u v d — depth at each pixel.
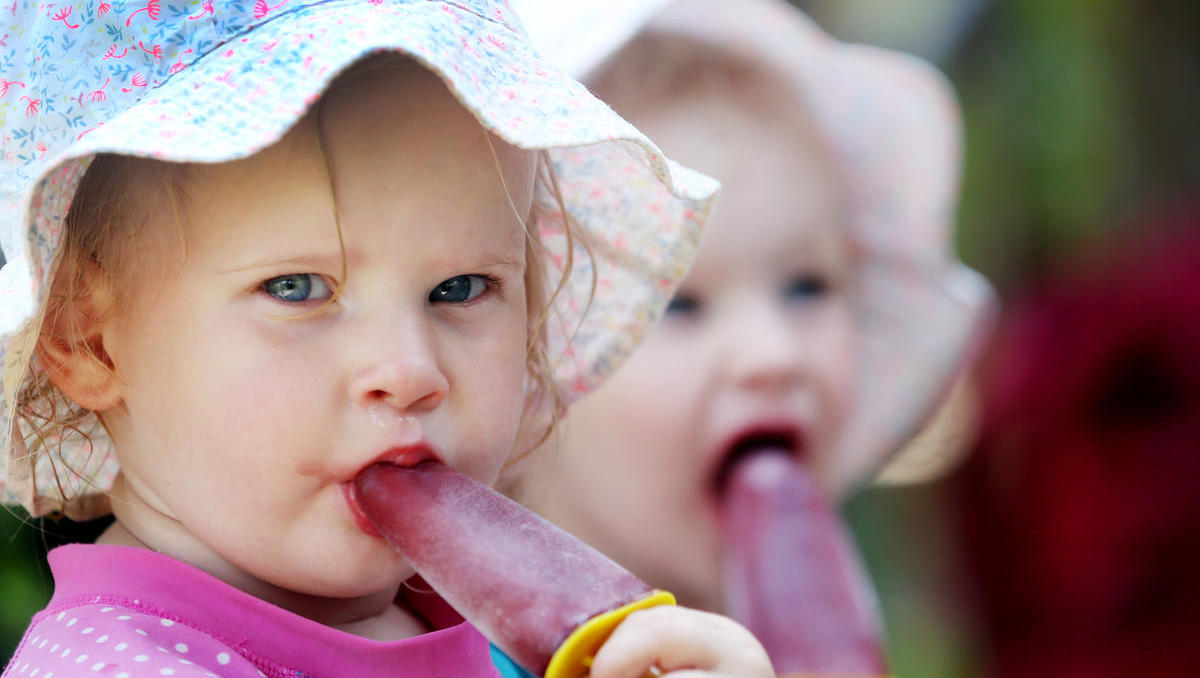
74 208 2.33
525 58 2.42
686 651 1.94
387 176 2.27
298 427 2.24
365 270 2.27
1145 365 5.39
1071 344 5.55
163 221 2.28
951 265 5.27
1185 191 7.00
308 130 2.24
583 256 3.11
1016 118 7.22
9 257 2.38
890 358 5.21
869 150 5.07
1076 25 7.21
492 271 2.40
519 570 2.06
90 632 2.20
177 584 2.29
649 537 4.47
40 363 2.43
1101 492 5.41
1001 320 5.94
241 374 2.24
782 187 4.62
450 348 2.36
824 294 4.79
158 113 2.11
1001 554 5.65
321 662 2.31
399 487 2.23
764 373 4.48
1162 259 5.67
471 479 2.25
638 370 4.41
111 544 2.48
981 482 5.74
